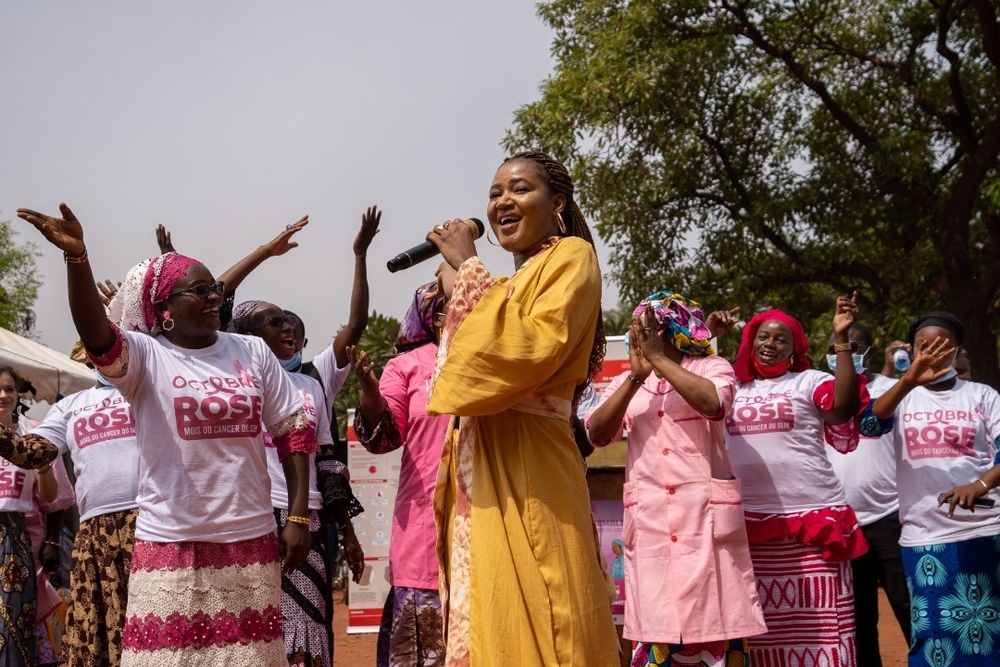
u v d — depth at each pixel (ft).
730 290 58.13
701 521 17.56
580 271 12.12
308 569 18.19
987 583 19.76
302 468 14.90
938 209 56.24
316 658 17.94
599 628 11.80
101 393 17.83
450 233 12.83
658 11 55.83
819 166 58.85
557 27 59.98
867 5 59.67
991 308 59.77
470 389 11.48
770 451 19.34
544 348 11.49
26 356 36.32
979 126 57.88
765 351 20.01
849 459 24.03
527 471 11.87
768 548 19.19
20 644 21.90
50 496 23.13
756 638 19.06
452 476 12.64
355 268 20.98
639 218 56.90
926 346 19.66
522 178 13.03
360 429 17.95
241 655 13.55
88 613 17.04
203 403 13.67
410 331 18.83
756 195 57.88
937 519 20.10
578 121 55.57
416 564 17.04
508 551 11.63
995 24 52.65
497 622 11.43
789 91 60.39
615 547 22.59
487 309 11.63
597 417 18.12
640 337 17.58
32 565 22.45
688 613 17.21
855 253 59.00
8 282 98.07
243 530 13.78
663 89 54.39
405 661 16.88
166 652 13.29
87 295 12.77
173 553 13.44
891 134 55.93
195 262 14.32
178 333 14.11
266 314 20.25
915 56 59.41
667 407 18.06
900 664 30.27
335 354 20.89
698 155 58.70
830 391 19.30
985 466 20.11
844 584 19.22
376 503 40.14
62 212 12.42
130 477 17.21
